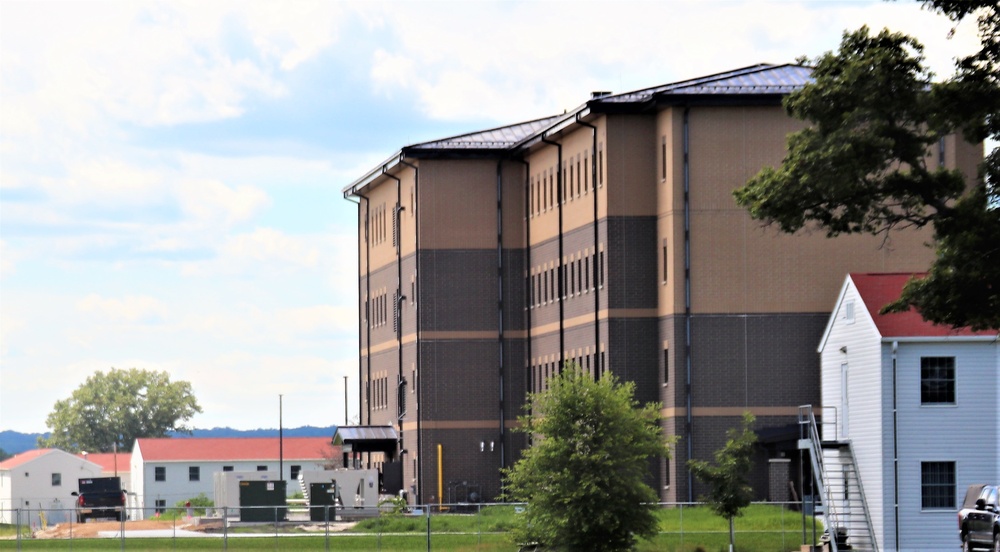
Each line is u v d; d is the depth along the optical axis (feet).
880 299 231.91
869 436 228.22
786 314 281.95
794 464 276.00
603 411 203.51
